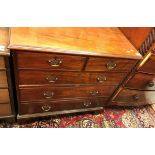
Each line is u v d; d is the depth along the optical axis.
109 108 1.75
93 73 1.25
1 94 1.09
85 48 1.08
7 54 0.88
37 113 1.38
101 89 1.43
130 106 1.83
